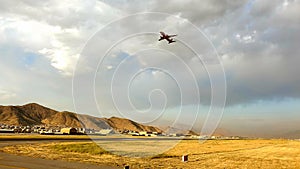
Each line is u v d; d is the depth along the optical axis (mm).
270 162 22031
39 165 16047
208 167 18750
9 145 32312
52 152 25688
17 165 15812
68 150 27891
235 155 28109
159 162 20547
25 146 31750
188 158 24500
